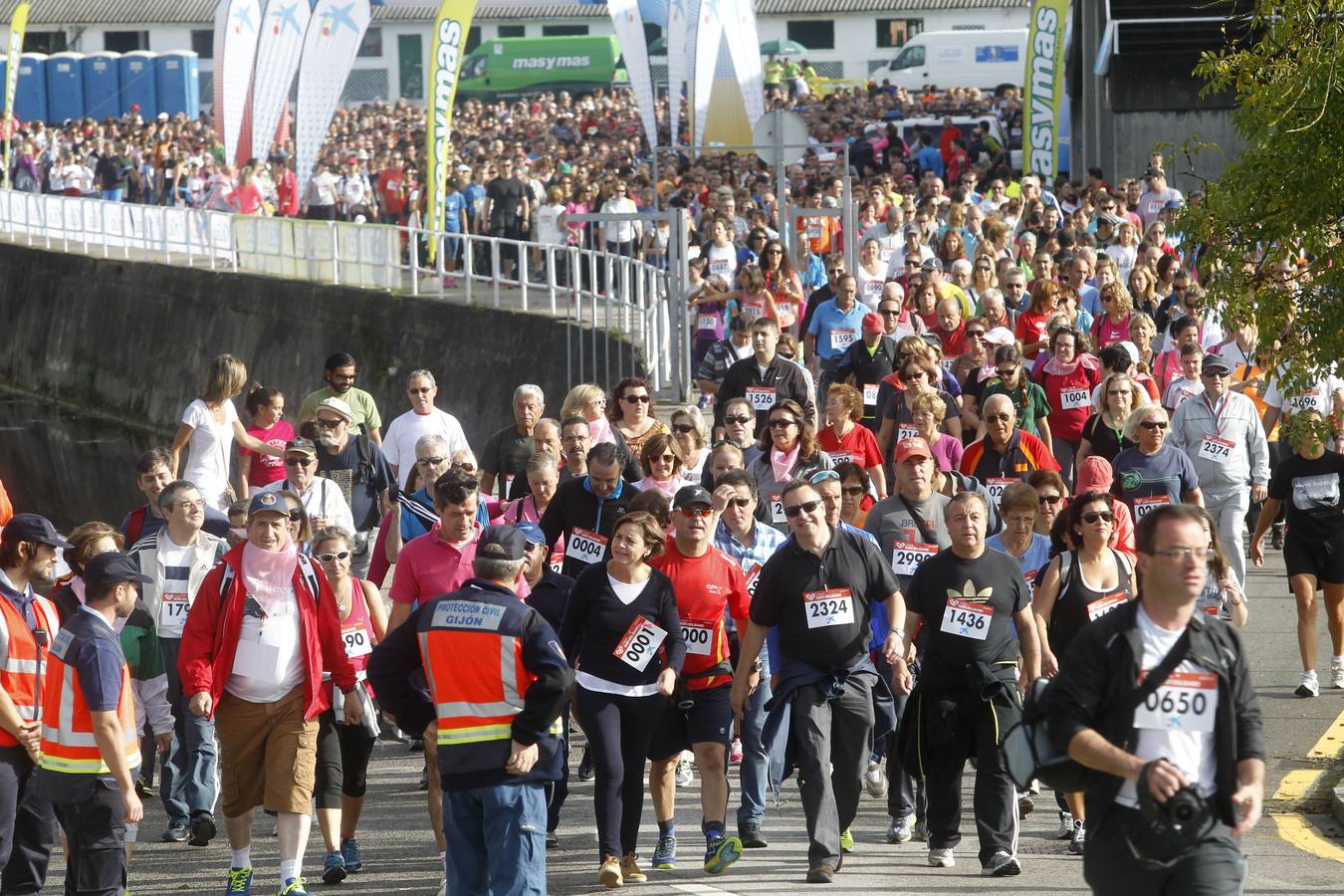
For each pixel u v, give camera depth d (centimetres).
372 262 9650
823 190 8494
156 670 2966
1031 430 4359
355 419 4338
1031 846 2791
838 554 2656
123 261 12156
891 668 2938
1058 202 8638
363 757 2791
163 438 11500
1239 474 4025
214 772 2978
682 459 3378
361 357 9406
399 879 2722
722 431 4456
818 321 5400
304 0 11400
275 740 2553
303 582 2581
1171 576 1680
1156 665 1692
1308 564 3594
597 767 2602
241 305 10706
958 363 4778
